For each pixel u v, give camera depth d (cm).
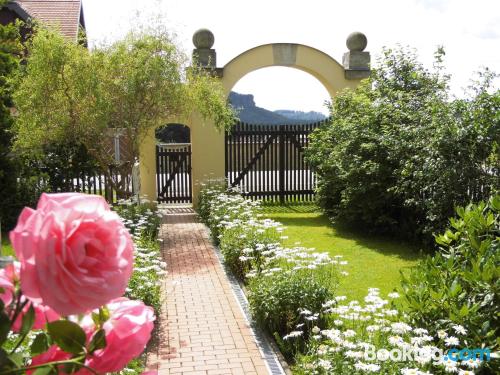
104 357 92
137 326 95
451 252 400
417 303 389
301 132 1345
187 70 1066
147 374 104
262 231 770
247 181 1337
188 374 441
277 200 1377
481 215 399
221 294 662
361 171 959
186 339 518
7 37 1030
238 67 1266
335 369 354
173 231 1072
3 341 90
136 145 1048
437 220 820
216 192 1134
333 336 367
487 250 377
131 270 92
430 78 1005
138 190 1210
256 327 545
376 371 336
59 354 97
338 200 1105
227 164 1318
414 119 881
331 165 1062
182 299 643
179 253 888
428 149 796
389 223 966
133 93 957
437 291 388
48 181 1162
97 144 1017
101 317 98
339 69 1315
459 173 759
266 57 1277
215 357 475
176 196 1335
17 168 1062
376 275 726
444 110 779
